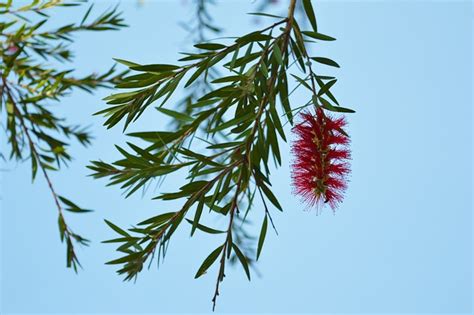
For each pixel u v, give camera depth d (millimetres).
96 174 1214
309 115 1216
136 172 1205
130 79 1222
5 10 1417
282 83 1224
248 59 1211
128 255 1232
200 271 1226
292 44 1218
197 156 1196
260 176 1206
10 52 1525
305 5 1197
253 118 1199
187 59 1207
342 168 1215
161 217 1222
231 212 1218
